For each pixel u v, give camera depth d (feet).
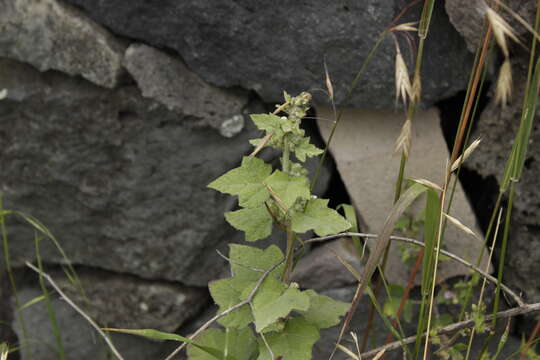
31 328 9.56
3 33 8.63
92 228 9.07
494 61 8.10
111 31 8.52
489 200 8.65
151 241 8.94
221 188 6.58
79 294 9.37
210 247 8.87
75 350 9.51
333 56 8.09
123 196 8.86
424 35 6.88
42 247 9.29
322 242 8.92
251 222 6.75
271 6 8.06
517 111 8.09
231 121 8.50
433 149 8.45
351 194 8.56
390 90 8.11
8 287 9.61
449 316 8.63
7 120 8.89
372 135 8.49
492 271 8.59
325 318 6.91
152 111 8.55
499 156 8.27
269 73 8.25
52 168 8.93
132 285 9.20
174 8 8.21
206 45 8.27
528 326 8.58
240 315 6.75
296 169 6.63
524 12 7.70
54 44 8.56
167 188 8.75
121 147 8.72
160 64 8.45
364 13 7.93
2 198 9.14
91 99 8.64
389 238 6.97
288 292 6.60
